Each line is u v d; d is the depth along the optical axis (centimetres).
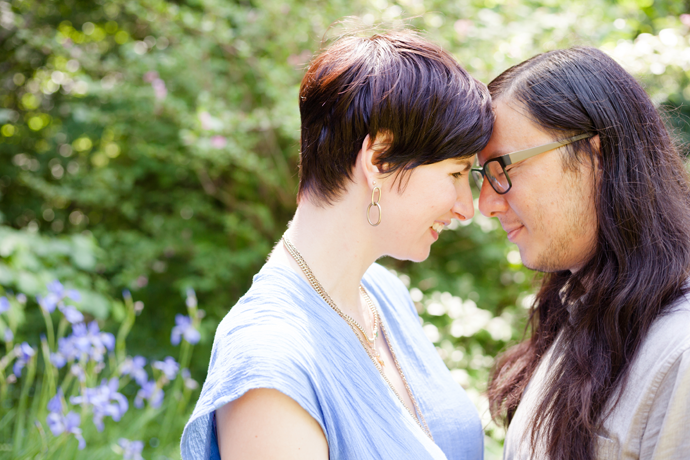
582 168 106
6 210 468
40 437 210
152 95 384
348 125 96
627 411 96
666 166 110
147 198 461
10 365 296
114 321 412
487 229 366
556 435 102
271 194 449
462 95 97
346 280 106
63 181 449
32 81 482
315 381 87
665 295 100
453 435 118
